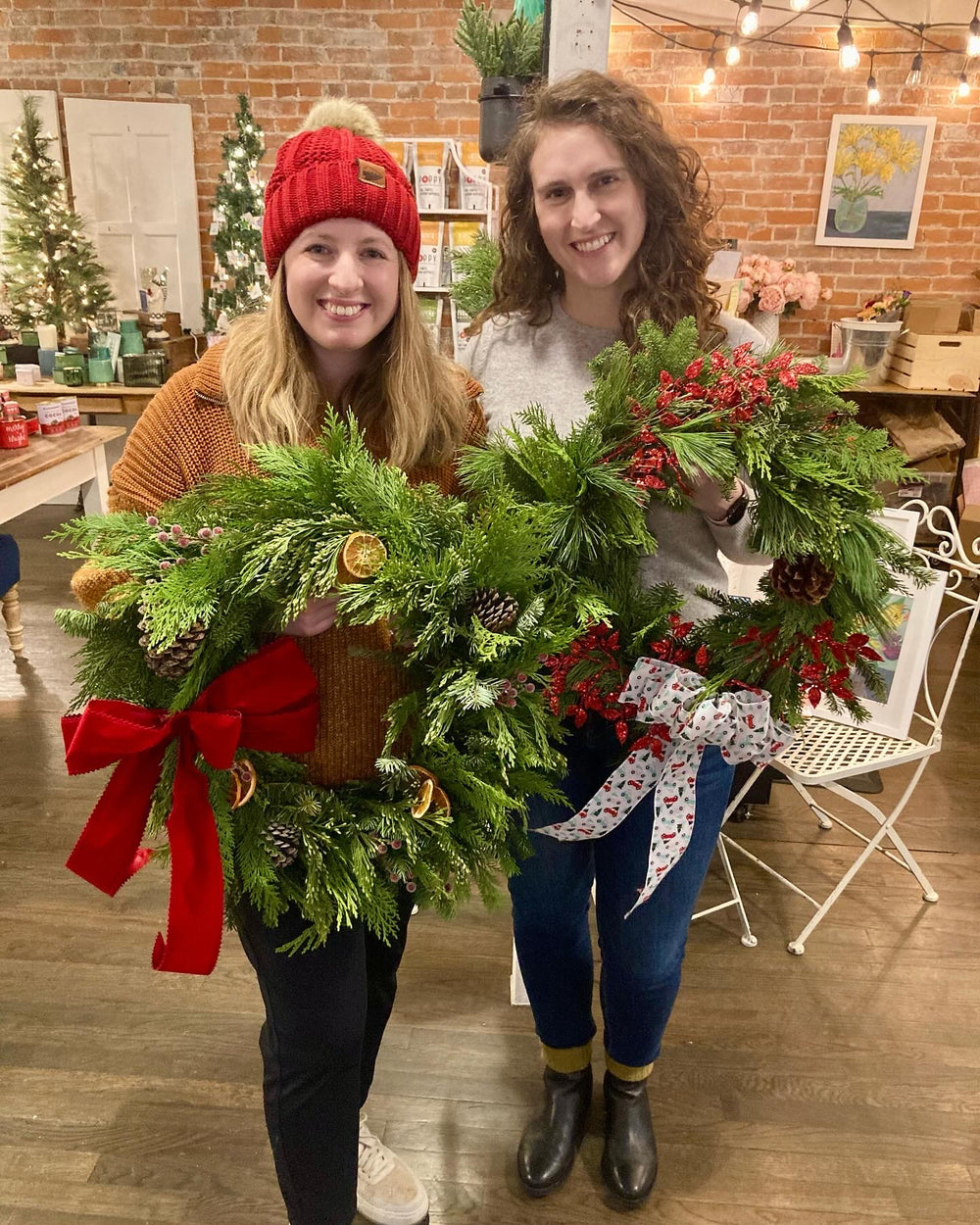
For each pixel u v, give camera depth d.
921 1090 1.72
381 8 4.84
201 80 5.01
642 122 1.14
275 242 1.04
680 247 1.23
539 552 0.97
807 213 5.03
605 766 1.31
